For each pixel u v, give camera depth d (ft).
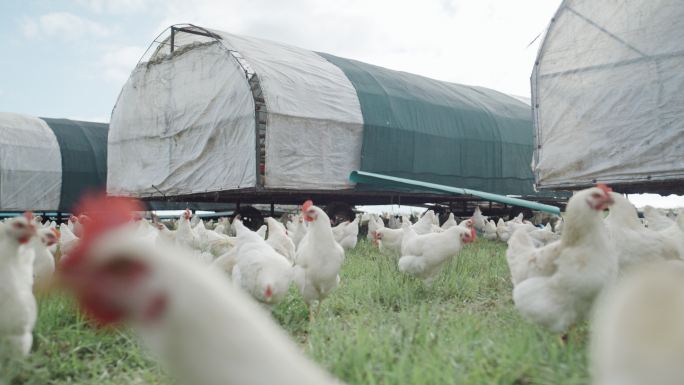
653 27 42.78
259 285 18.88
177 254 3.27
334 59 65.36
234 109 54.08
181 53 61.00
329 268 20.97
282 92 53.36
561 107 47.93
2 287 13.11
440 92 73.36
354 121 58.13
